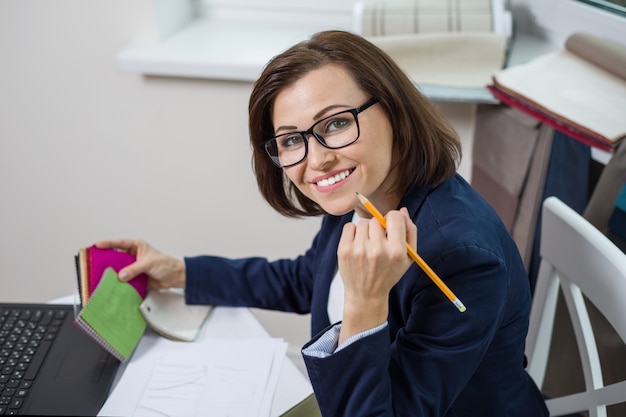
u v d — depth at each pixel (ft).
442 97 4.51
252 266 3.76
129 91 5.48
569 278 3.21
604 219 3.59
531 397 3.10
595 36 4.34
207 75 5.13
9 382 3.03
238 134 5.52
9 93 5.60
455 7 5.01
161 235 6.10
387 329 2.45
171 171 5.78
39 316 3.44
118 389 2.99
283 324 6.32
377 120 2.54
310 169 2.56
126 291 3.37
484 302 2.50
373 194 2.87
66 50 5.41
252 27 5.88
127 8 5.24
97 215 6.09
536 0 5.25
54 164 5.89
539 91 4.15
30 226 6.22
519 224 4.52
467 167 5.39
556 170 4.19
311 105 2.46
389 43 4.85
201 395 2.94
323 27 5.84
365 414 2.42
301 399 2.91
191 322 3.49
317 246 3.46
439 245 2.57
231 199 5.83
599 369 3.26
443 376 2.49
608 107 3.89
